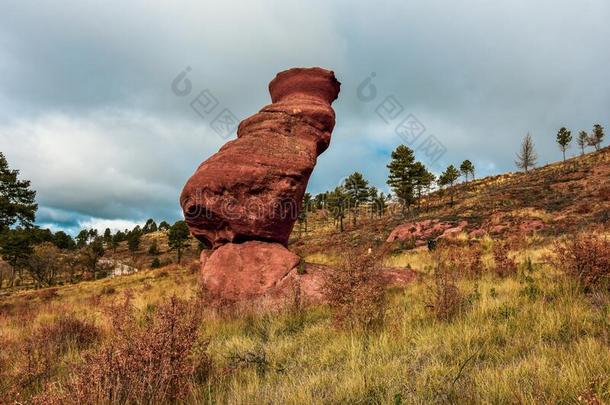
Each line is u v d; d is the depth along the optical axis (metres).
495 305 6.55
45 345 6.80
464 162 76.69
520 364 3.95
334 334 6.41
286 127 13.96
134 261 88.94
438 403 3.42
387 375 4.23
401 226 37.22
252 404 3.87
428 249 21.64
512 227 28.30
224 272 11.69
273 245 12.55
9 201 28.50
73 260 62.84
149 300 14.09
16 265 57.44
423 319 6.48
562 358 3.86
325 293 8.62
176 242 81.19
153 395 4.05
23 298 30.92
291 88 15.41
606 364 3.53
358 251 9.60
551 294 6.96
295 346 6.18
